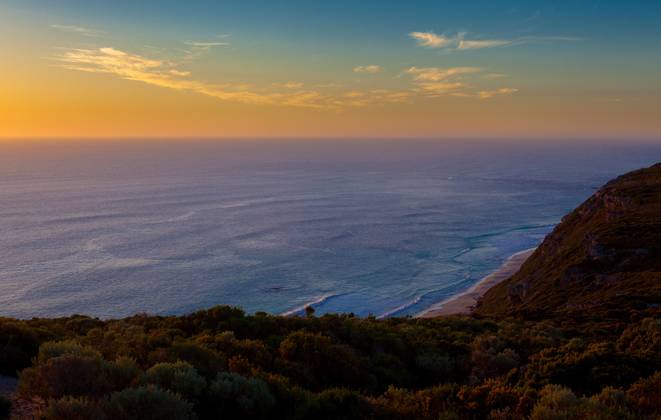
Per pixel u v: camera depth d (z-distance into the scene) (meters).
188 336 17.78
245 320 19.12
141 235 123.00
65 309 68.81
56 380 8.67
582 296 42.00
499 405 9.38
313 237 124.31
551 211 173.38
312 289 80.56
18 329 13.97
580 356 12.65
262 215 158.88
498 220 153.75
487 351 15.83
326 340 15.00
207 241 117.25
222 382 9.09
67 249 105.94
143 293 77.00
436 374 15.41
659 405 8.83
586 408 8.20
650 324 18.25
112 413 7.20
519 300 54.56
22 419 7.76
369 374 13.94
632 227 51.72
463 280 85.75
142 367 11.14
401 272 91.62
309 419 8.99
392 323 25.69
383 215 161.75
